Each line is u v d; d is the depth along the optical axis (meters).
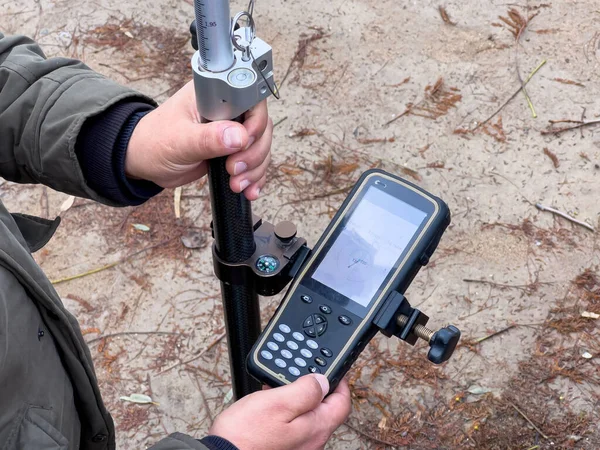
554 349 2.39
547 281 2.53
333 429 1.14
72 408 1.29
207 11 0.83
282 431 1.04
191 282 2.63
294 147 2.91
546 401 2.29
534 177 2.78
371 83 3.09
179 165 1.16
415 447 2.24
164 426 2.35
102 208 2.80
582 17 3.25
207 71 0.89
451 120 2.95
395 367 2.39
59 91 1.24
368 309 1.14
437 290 2.53
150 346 2.51
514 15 3.27
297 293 1.18
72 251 2.71
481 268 2.57
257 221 1.22
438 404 2.31
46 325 1.23
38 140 1.25
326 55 3.19
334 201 2.77
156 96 3.12
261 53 0.89
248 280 1.18
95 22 3.37
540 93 3.01
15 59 1.29
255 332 1.28
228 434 1.03
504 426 2.25
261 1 3.37
